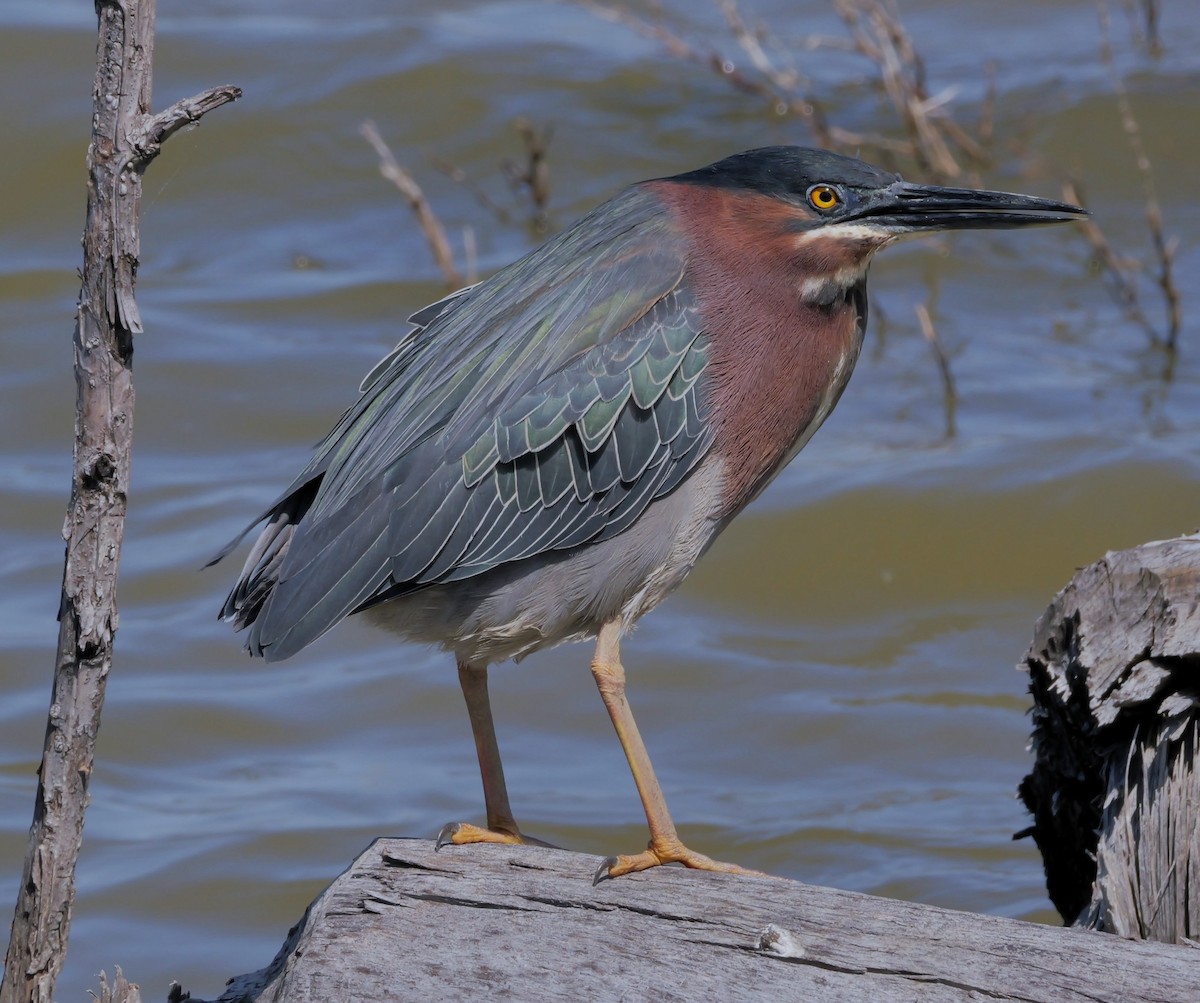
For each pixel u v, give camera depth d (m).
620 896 6.45
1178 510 14.59
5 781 12.03
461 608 7.89
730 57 22.95
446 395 7.80
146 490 15.52
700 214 8.02
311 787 12.12
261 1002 6.65
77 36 21.78
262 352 17.36
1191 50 22.70
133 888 11.01
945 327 17.83
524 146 21.06
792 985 5.88
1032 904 10.42
